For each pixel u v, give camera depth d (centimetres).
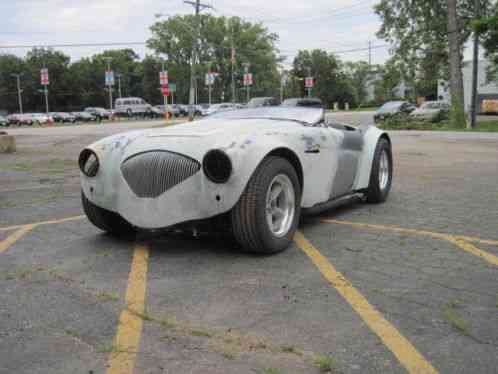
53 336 270
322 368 233
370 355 246
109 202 432
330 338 264
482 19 2359
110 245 456
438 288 337
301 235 481
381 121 3081
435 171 955
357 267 382
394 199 671
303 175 457
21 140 2206
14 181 898
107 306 311
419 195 699
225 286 343
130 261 405
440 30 2970
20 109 9256
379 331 272
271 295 325
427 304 309
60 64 10012
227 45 9025
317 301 314
